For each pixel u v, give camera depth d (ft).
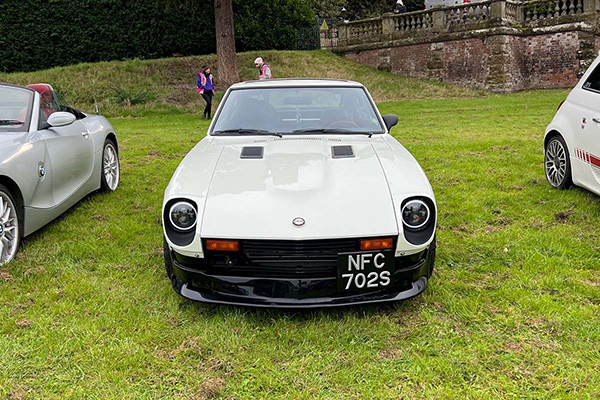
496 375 8.46
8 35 75.10
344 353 9.21
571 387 8.12
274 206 10.02
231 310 10.63
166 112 60.23
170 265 10.91
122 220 16.71
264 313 10.55
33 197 13.83
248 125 14.23
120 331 9.87
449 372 8.55
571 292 11.28
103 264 13.15
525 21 75.00
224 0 65.26
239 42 88.43
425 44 79.51
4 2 74.54
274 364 8.91
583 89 17.51
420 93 73.36
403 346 9.37
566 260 12.85
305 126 14.17
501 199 18.17
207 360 9.02
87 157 17.74
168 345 9.46
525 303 10.67
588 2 69.92
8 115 14.70
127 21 80.33
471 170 22.95
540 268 12.48
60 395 8.07
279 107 14.70
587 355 8.92
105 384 8.33
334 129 14.01
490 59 72.54
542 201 17.87
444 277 12.17
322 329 9.91
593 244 13.91
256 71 77.05
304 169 11.18
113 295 11.32
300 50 92.84
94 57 79.46
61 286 11.89
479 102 60.29
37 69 77.05
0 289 11.55
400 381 8.40
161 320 10.28
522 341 9.41
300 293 9.80
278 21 90.43
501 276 12.19
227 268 9.98
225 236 9.64
